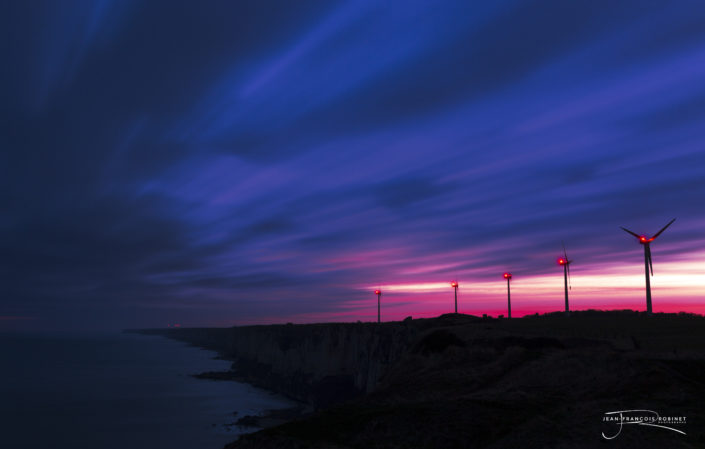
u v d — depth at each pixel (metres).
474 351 45.41
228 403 131.75
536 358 37.75
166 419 108.25
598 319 72.25
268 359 194.75
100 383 176.50
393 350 92.56
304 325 199.50
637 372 27.22
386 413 24.08
